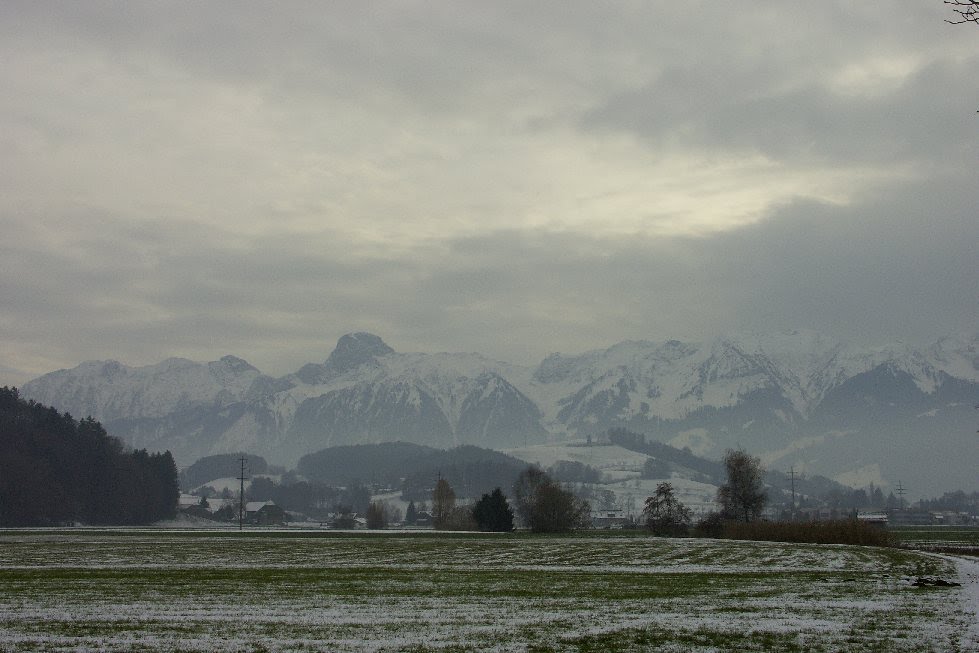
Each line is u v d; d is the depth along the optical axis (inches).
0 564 2898.6
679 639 1430.9
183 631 1496.1
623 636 1454.2
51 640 1401.3
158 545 4128.9
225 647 1358.3
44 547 3924.7
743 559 3294.8
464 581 2384.4
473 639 1430.9
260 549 3850.9
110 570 2662.4
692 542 4522.6
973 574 2561.5
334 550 3821.4
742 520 5792.3
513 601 1913.1
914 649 1346.0
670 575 2603.3
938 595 2000.5
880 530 4530.0
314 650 1339.8
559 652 1333.7
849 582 2335.1
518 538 5108.3
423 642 1402.6
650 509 5753.0
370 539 4862.2
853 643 1393.9
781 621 1601.9
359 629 1524.4
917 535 5792.3
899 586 2218.3
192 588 2133.4
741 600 1926.7
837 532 4576.8
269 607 1801.2
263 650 1338.6
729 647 1369.3
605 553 3656.5
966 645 1371.8
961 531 6875.0
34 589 2079.2
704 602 1893.5
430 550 3850.9
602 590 2145.7
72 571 2613.2
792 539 4729.3
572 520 6530.5
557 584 2300.7
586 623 1588.3
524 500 7209.6
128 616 1653.5
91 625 1546.5
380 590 2128.4
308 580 2370.8
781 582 2346.2
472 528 7224.4
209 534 5536.4
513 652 1331.2
